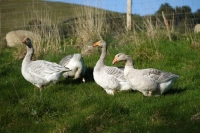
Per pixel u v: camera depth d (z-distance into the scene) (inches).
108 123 309.9
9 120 336.8
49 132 311.7
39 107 343.3
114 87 384.5
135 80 360.5
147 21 554.9
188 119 305.6
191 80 414.0
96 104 339.3
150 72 362.6
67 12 914.1
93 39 562.6
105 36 576.7
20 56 544.7
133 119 317.4
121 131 295.3
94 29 577.9
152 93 368.2
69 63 432.1
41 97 358.6
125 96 371.6
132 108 336.2
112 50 534.0
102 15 593.0
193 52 497.7
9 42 675.4
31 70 409.4
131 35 560.4
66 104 355.6
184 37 558.6
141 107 338.3
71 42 581.3
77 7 620.1
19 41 622.5
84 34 571.2
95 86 415.2
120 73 386.6
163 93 373.7
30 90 407.5
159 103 343.0
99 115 318.3
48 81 406.9
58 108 345.4
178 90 385.7
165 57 482.3
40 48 544.1
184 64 462.9
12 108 355.9
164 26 578.9
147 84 356.8
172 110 327.3
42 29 582.2
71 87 410.0
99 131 301.0
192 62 463.5
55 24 639.8
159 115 315.3
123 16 634.2
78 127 307.9
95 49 534.6
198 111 319.0
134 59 484.7
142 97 362.3
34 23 628.4
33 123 330.3
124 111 328.5
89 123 310.2
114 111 323.0
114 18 653.9
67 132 304.3
